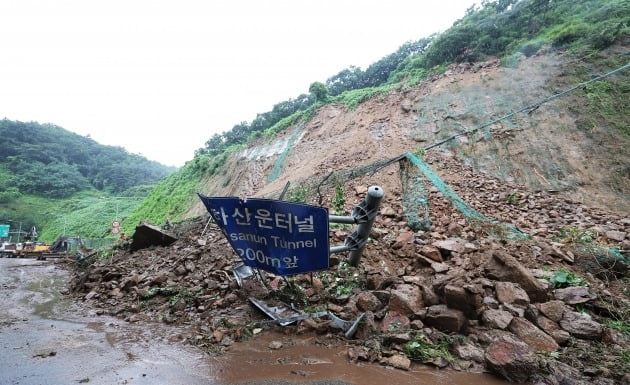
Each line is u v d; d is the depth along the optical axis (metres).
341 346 4.26
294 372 3.62
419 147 16.67
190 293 6.26
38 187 79.06
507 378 3.39
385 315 4.64
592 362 3.61
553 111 15.16
